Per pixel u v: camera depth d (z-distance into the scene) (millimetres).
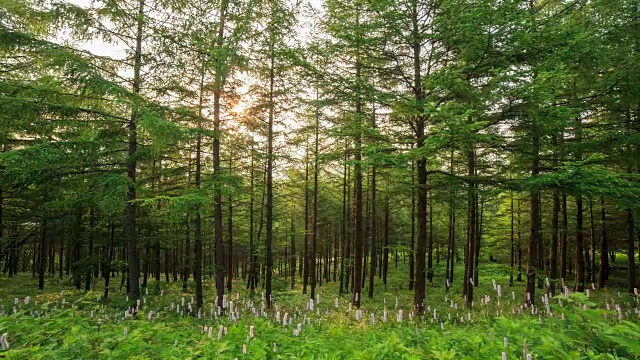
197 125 12664
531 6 13352
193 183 14047
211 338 6836
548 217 21672
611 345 3570
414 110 9438
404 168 10289
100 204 10250
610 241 23578
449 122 7445
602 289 17406
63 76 9500
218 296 12562
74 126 10453
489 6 8484
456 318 9977
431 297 17875
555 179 8148
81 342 5965
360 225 16344
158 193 11617
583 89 11070
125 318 9078
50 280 22922
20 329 6820
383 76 12062
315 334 7859
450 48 10273
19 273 28922
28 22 10836
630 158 9703
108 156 11602
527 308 11133
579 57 9273
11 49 9688
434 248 31578
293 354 6152
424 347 5703
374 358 5398
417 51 10992
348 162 9930
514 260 29891
